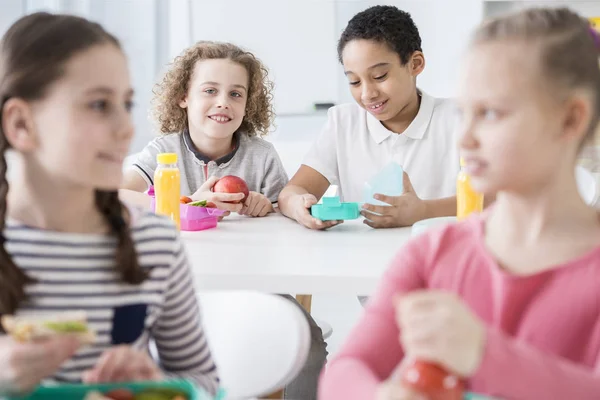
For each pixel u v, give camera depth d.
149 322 1.00
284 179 2.21
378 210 1.71
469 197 1.56
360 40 1.90
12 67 0.90
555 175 0.77
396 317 0.85
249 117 2.25
